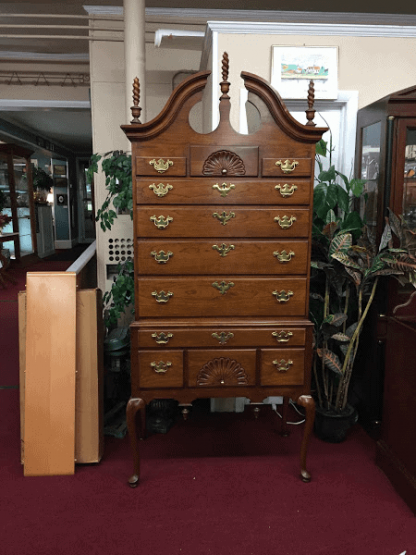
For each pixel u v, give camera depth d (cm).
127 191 300
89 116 822
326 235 267
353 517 203
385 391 240
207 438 276
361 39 305
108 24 425
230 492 220
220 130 209
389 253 247
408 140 266
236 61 299
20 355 245
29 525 196
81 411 240
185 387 224
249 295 220
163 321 220
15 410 309
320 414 270
